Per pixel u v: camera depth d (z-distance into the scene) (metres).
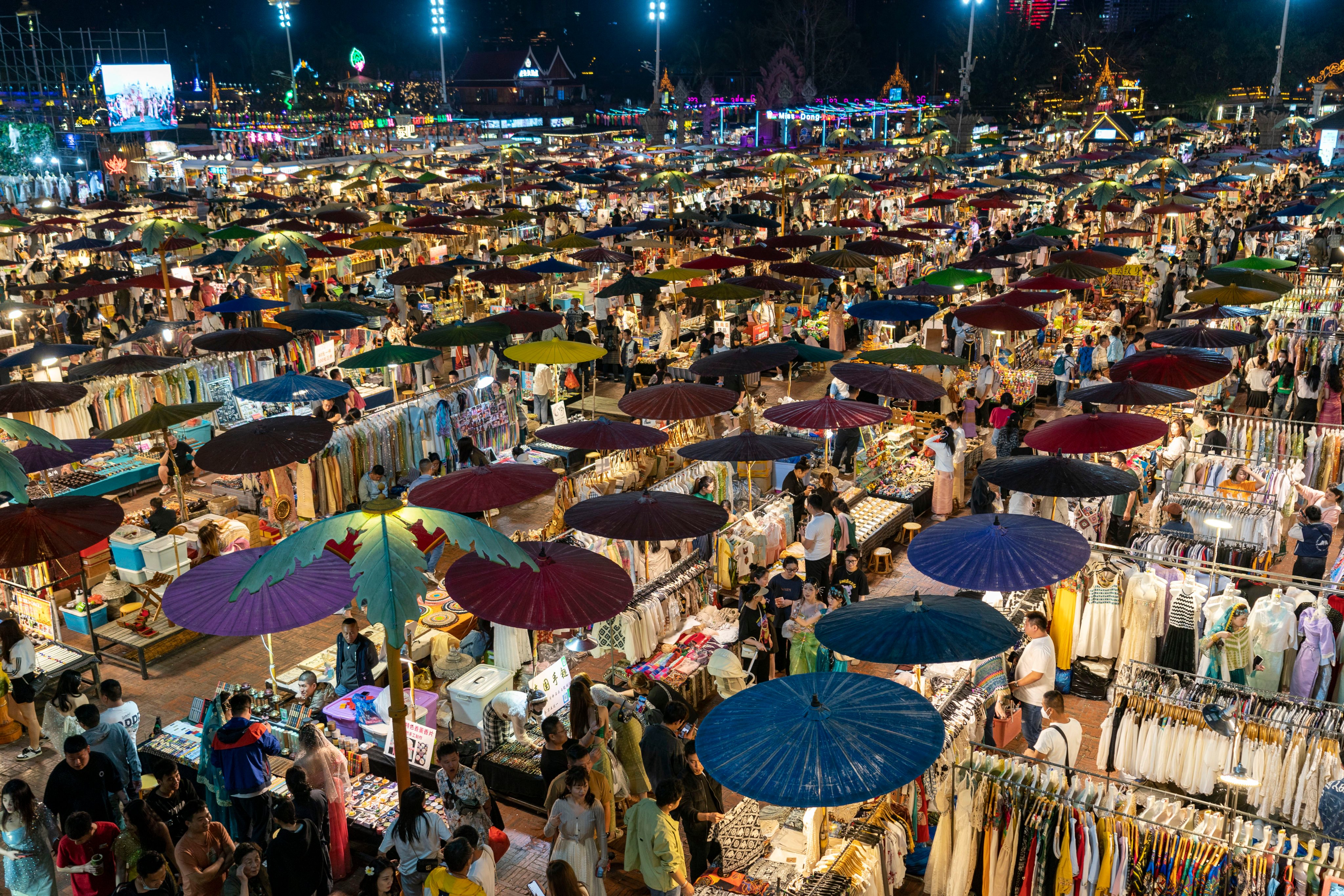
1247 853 7.52
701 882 8.18
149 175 71.38
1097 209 37.91
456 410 19.61
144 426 13.81
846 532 13.88
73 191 64.69
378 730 10.54
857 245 30.17
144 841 8.16
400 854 8.16
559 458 18.36
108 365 17.89
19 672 11.45
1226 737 9.38
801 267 27.19
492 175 63.22
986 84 126.44
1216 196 48.28
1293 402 20.80
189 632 13.67
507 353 17.33
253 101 150.88
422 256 36.28
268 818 9.16
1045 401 23.97
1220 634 10.98
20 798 8.41
